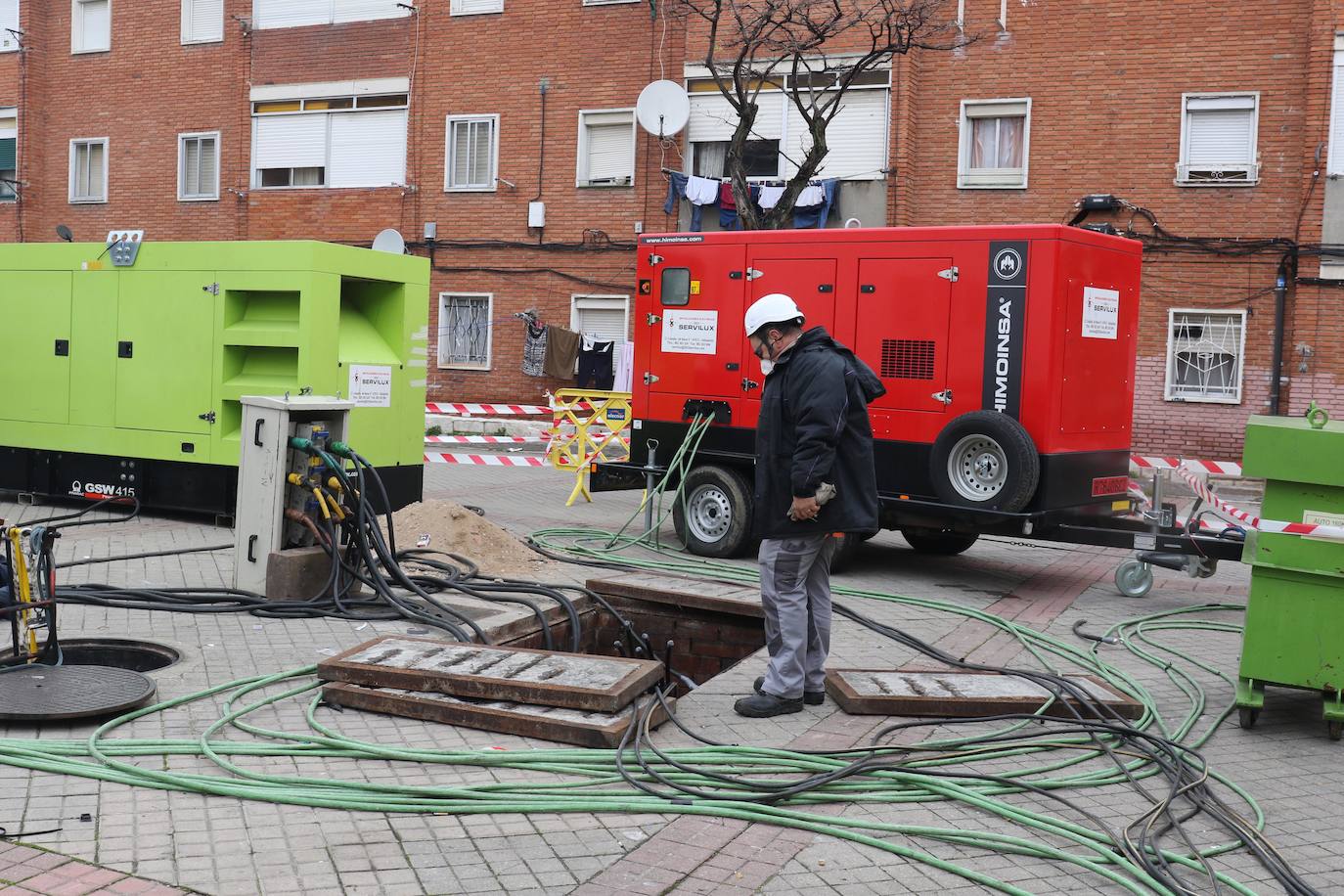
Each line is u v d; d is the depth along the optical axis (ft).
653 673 18.74
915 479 32.12
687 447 35.91
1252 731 19.45
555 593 25.90
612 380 76.95
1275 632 19.10
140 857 12.81
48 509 37.78
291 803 14.47
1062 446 30.81
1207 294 63.31
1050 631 26.68
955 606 28.30
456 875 12.66
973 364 31.17
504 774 15.71
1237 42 62.54
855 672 20.58
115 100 91.09
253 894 12.05
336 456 25.04
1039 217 66.80
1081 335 31.17
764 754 16.61
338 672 18.74
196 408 35.19
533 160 78.64
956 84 68.08
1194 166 63.93
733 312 35.27
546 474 57.11
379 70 82.58
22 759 15.43
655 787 15.26
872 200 69.10
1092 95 65.41
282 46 85.30
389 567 24.85
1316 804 15.93
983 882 12.93
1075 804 15.48
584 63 77.15
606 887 12.48
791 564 18.71
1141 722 19.10
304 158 85.30
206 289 34.94
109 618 23.11
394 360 36.70
